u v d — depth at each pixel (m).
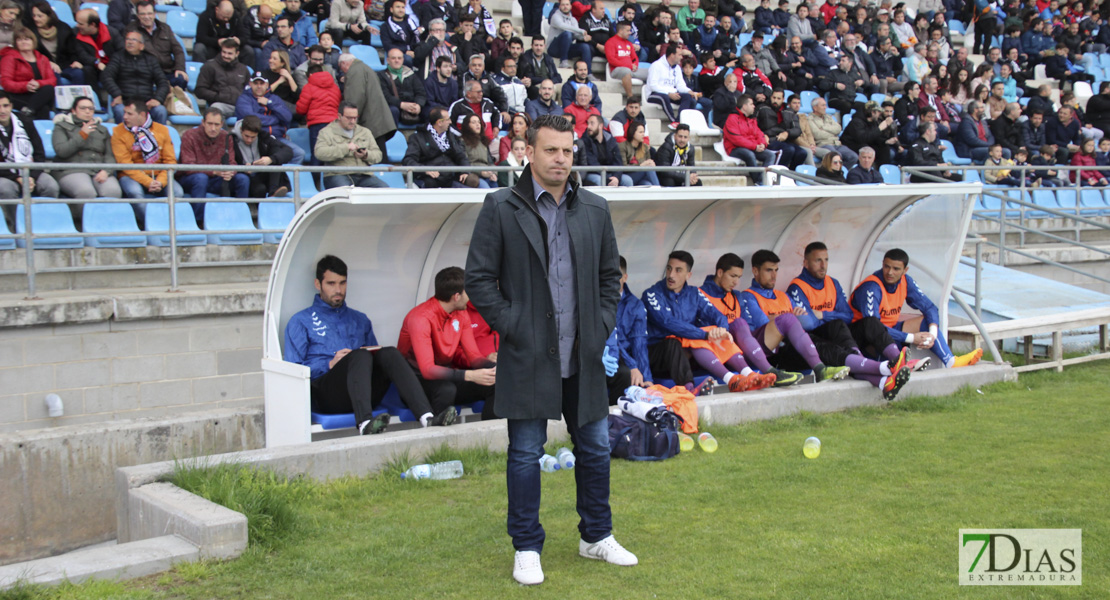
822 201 8.09
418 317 6.20
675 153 12.88
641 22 16.61
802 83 16.89
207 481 4.74
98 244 8.81
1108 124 18.75
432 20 12.72
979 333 8.63
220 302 7.77
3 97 8.93
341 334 6.32
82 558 3.97
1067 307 10.13
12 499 5.27
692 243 8.02
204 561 4.07
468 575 3.89
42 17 10.59
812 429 6.58
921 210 8.40
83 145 9.14
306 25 13.01
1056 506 4.67
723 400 6.71
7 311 6.86
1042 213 15.19
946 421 6.75
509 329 3.73
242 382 7.95
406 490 5.17
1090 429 6.36
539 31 15.81
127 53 10.80
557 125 3.72
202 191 9.62
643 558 4.04
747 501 4.84
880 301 8.15
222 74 11.29
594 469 3.96
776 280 8.58
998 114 17.66
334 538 4.42
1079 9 22.86
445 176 10.90
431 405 6.10
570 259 3.83
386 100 12.05
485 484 5.29
